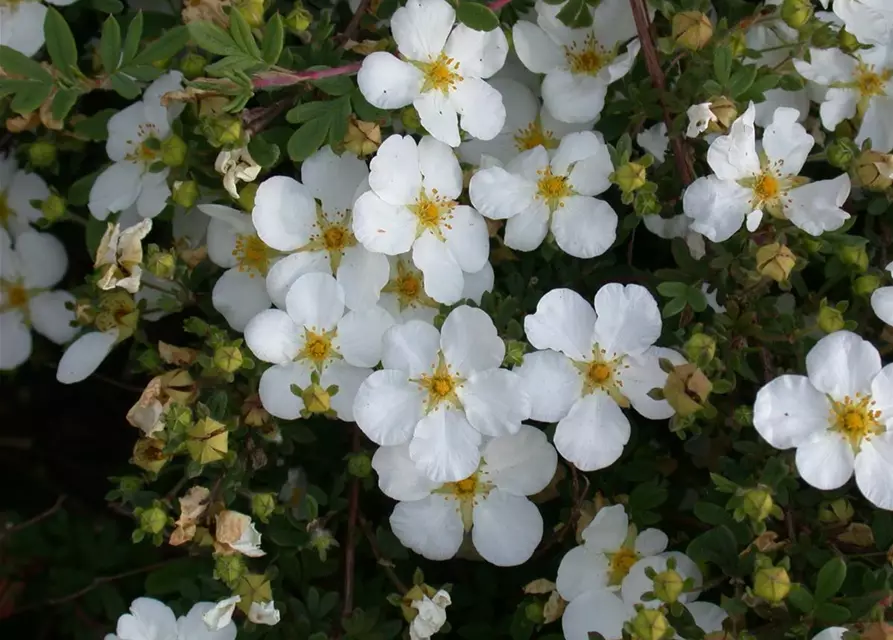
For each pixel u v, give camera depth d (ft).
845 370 0.78
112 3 0.87
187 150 0.84
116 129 0.86
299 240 0.84
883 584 0.78
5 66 0.81
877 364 0.79
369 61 0.82
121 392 1.01
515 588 0.88
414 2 0.82
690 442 0.86
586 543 0.83
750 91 0.83
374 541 0.86
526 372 0.82
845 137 0.85
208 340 0.83
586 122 0.89
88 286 0.88
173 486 0.90
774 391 0.79
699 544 0.80
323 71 0.82
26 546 0.97
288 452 0.86
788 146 0.83
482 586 0.88
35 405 1.02
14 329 0.92
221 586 0.85
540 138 0.90
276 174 0.88
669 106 0.85
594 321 0.82
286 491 0.87
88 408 1.02
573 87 0.88
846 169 0.84
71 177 0.93
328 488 0.89
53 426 1.02
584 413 0.82
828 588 0.76
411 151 0.83
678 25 0.81
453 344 0.81
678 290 0.81
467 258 0.85
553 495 0.87
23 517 1.01
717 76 0.81
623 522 0.83
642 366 0.82
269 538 0.86
